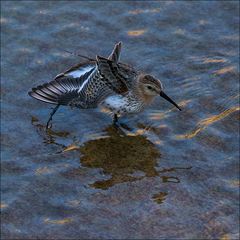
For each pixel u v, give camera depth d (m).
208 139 16.36
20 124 16.97
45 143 16.39
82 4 21.33
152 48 19.56
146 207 14.47
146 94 17.02
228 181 15.06
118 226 14.00
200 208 14.38
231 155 15.83
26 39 19.88
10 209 14.46
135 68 18.78
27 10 20.98
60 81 16.92
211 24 20.30
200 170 15.44
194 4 21.09
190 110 17.36
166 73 18.66
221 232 13.73
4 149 16.16
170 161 15.77
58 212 14.39
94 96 16.70
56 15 20.81
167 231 13.83
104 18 20.69
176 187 14.99
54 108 17.44
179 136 16.55
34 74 18.62
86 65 17.03
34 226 14.03
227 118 17.00
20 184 15.14
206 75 18.53
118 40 19.89
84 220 14.16
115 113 17.11
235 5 20.95
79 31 20.20
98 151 16.16
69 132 16.80
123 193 14.88
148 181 15.20
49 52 19.44
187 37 19.89
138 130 16.84
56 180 15.26
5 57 19.19
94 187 15.06
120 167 15.65
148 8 21.05
